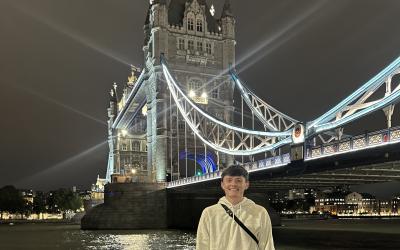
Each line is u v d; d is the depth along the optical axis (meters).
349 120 37.50
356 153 34.97
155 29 96.31
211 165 94.44
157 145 92.44
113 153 139.12
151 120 97.19
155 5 97.12
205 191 82.19
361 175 41.22
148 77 99.62
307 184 54.38
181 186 75.62
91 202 132.00
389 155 32.03
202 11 101.75
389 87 33.50
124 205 83.19
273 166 46.59
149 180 95.25
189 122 79.50
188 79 97.88
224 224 5.44
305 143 42.19
